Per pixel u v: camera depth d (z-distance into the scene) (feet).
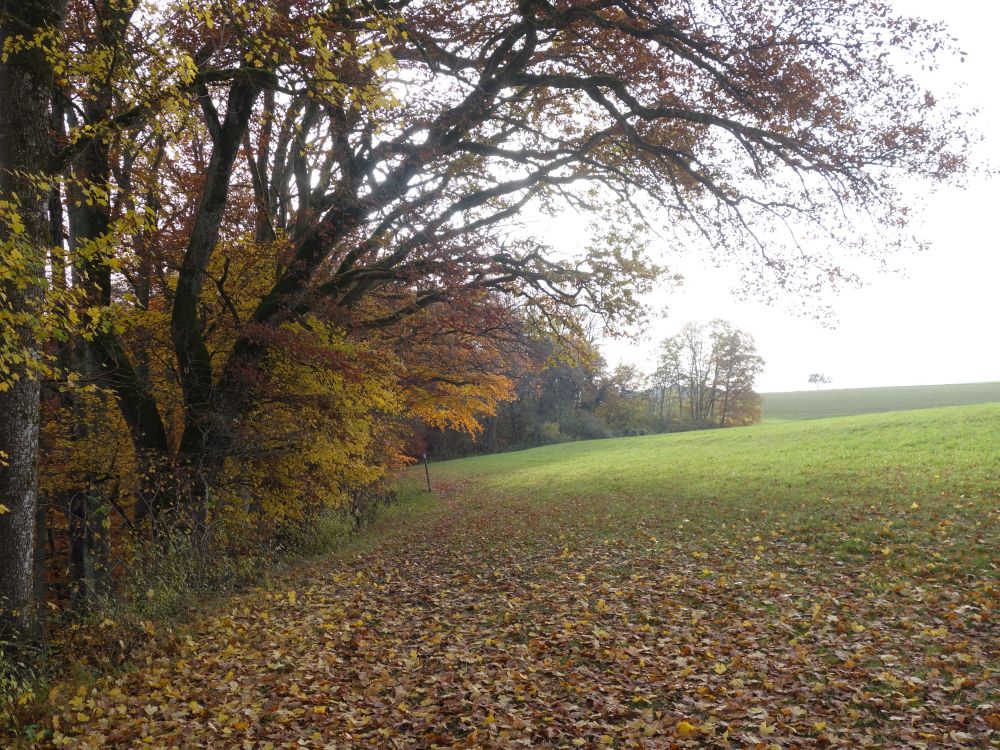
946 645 20.74
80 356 40.60
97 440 39.37
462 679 21.71
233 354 42.65
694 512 54.29
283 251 45.42
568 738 17.01
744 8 37.47
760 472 71.61
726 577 32.68
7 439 24.02
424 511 85.81
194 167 47.70
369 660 24.48
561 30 41.47
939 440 70.95
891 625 23.53
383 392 47.78
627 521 54.60
